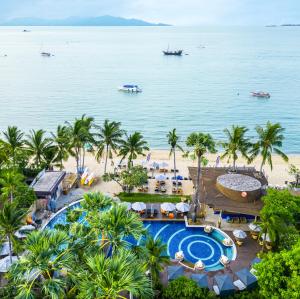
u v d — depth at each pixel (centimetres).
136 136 6069
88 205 2831
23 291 2134
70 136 5966
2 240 3391
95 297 2038
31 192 4478
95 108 13150
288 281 2498
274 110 13062
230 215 4912
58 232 2433
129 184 5678
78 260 2406
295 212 3988
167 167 7325
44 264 2194
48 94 15188
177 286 2978
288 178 7012
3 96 14725
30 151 5925
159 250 3030
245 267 3859
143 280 2103
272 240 3731
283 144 9869
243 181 5162
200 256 4175
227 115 12425
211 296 3020
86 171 6544
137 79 18825
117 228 2488
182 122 11600
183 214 4994
